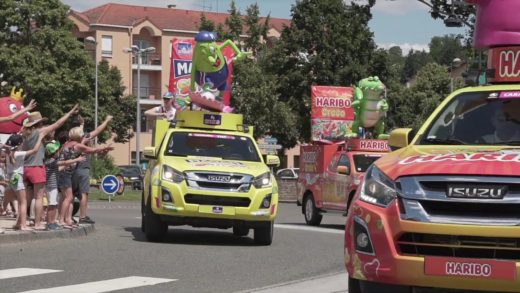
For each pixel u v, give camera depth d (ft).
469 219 17.48
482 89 24.14
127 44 249.55
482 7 25.03
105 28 246.68
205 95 52.80
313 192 67.41
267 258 37.04
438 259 17.52
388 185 18.70
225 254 37.93
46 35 159.74
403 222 17.89
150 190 41.86
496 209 17.46
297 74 162.50
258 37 170.30
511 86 23.91
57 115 159.63
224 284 28.68
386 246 18.10
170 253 37.37
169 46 255.09
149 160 47.73
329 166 65.10
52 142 42.42
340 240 49.26
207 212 40.63
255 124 150.61
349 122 115.85
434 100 237.04
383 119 81.46
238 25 167.32
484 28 24.82
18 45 158.61
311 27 162.71
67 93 163.02
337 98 115.55
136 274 30.42
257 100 149.38
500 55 24.36
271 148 141.49
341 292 27.53
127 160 246.88
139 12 260.21
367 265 18.54
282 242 45.83
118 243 41.06
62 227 43.60
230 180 41.09
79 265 32.40
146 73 254.06
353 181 59.36
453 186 17.80
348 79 161.58
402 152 21.18
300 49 163.12
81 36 247.09
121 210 89.10
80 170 47.62
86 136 46.57
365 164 60.85
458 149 20.95
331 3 163.43
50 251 36.52
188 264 33.78
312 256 38.65
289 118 155.94
